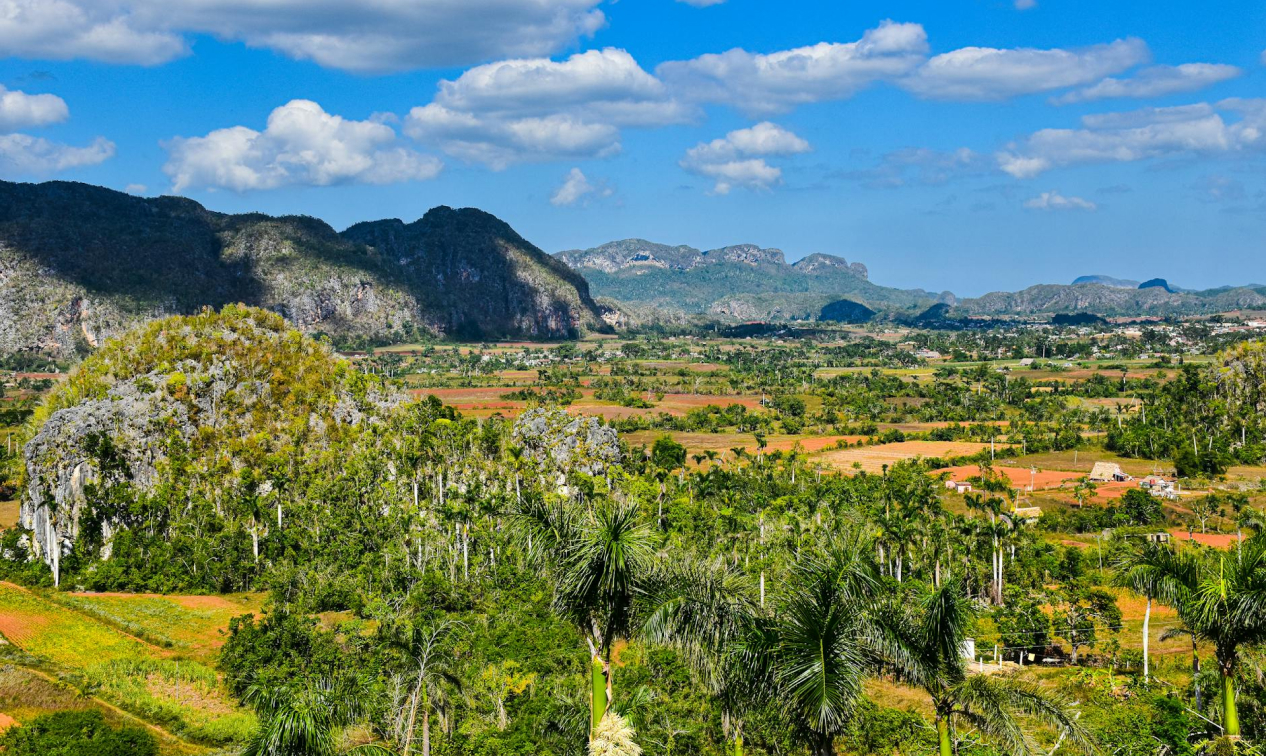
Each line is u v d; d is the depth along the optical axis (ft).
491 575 289.33
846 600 85.40
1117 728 134.00
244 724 191.21
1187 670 207.92
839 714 80.69
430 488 377.91
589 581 84.23
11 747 170.40
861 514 315.58
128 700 200.34
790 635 82.33
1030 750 85.71
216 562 316.19
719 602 86.89
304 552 320.50
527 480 399.85
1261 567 102.27
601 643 87.35
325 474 394.73
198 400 411.95
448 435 415.03
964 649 87.66
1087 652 231.09
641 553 84.07
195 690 211.00
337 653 205.46
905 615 87.66
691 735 133.39
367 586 291.38
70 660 228.84
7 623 258.78
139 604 284.82
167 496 358.43
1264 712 119.14
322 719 110.63
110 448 361.51
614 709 88.58
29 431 462.60
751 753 114.52
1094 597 249.55
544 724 137.80
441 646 149.48
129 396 406.62
